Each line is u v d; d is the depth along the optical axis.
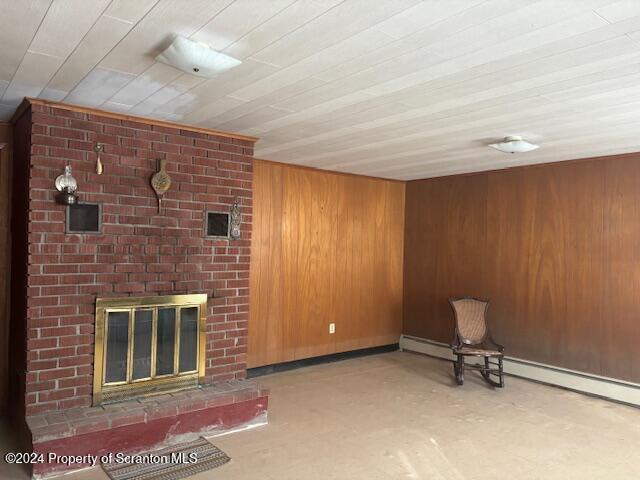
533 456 3.03
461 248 5.44
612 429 3.50
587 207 4.36
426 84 2.46
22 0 1.68
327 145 4.00
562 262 4.54
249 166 3.70
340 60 2.16
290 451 3.03
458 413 3.79
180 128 3.35
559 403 4.06
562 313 4.52
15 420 3.21
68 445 2.65
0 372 3.51
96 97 2.78
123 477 2.61
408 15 1.72
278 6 1.68
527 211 4.81
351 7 1.67
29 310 2.78
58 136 2.88
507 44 1.95
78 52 2.14
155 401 3.08
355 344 5.66
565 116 2.98
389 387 4.48
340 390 4.36
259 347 4.83
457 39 1.92
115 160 3.08
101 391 3.00
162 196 3.27
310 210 5.23
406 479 2.70
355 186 5.64
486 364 4.74
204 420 3.18
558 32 1.83
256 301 4.80
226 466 2.80
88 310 2.97
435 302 5.71
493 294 5.09
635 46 1.95
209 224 3.50
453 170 5.21
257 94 2.67
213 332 3.50
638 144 3.74
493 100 2.69
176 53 2.01
